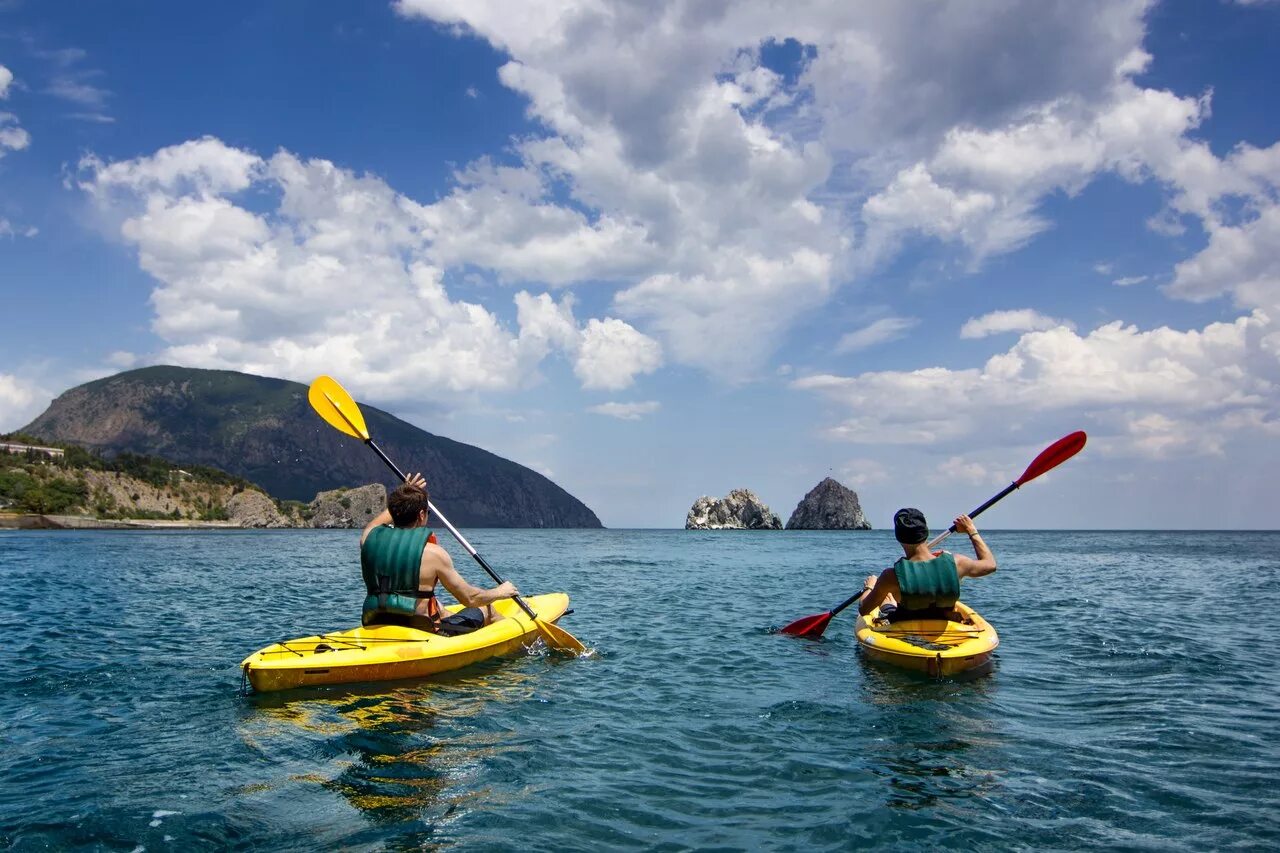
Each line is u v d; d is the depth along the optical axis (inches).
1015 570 944.9
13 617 443.2
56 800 154.8
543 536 3491.6
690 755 185.3
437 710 225.8
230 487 6471.5
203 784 164.6
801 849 134.3
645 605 507.8
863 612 318.7
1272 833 140.0
